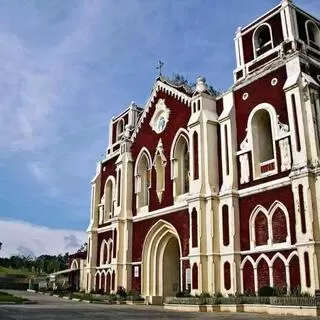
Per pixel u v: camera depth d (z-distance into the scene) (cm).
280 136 2853
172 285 3919
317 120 2669
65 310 2638
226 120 3266
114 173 4903
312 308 2191
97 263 4781
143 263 3991
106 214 4850
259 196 2919
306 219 2467
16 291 6262
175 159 3825
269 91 3034
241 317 2155
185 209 3544
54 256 14188
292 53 2898
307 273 2403
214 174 3250
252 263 2850
